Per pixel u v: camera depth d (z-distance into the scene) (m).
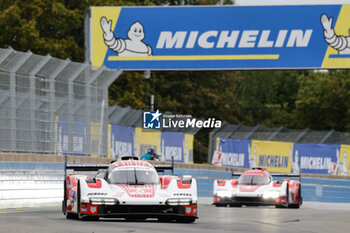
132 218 47.94
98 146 79.06
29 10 146.25
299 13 109.38
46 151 69.31
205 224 44.00
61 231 35.38
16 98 64.81
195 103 186.75
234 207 74.25
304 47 109.12
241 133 120.88
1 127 63.09
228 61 109.81
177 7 110.62
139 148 95.25
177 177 47.44
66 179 47.81
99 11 111.44
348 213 62.78
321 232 39.91
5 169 56.66
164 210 44.38
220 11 110.00
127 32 111.25
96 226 39.16
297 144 124.31
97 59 111.31
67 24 148.00
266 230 40.03
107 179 46.47
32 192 60.72
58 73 70.75
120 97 145.50
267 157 122.75
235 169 106.75
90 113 77.12
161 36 110.81
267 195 72.50
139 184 45.91
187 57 110.38
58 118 71.25
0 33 137.38
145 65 110.88
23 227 37.56
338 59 108.81
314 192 114.06
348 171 124.50
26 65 65.94
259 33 109.50
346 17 108.69
